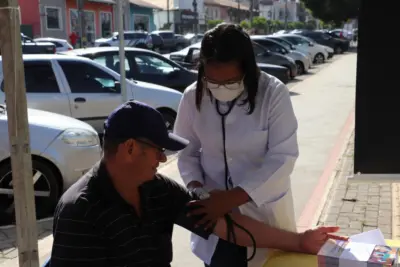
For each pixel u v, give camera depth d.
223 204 2.02
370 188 5.62
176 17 59.22
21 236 2.15
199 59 2.02
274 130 2.08
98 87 7.64
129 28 42.56
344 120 9.84
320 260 1.95
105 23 38.97
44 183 5.03
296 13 101.06
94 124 7.57
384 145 2.80
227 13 75.31
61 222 1.64
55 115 5.57
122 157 1.66
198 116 2.19
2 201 4.82
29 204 2.14
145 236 1.79
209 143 2.19
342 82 16.56
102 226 1.66
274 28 70.38
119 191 1.71
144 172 1.70
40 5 33.03
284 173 2.06
